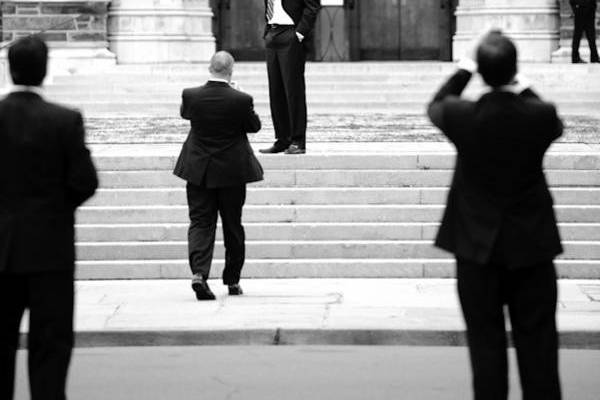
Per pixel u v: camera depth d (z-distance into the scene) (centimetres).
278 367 1330
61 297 970
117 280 1808
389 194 1916
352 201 1916
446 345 1428
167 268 1812
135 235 1861
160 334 1440
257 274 1805
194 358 1375
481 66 960
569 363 1344
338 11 3847
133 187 1962
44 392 959
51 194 971
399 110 3092
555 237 966
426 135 2447
